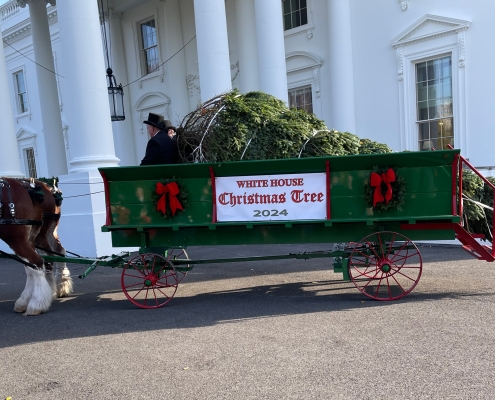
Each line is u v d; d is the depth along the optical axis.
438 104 10.29
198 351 3.83
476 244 4.96
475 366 3.25
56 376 3.51
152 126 5.91
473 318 4.25
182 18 14.68
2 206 5.08
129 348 4.00
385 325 4.20
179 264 5.52
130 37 15.98
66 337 4.41
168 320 4.78
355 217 4.88
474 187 5.26
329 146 5.44
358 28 11.20
